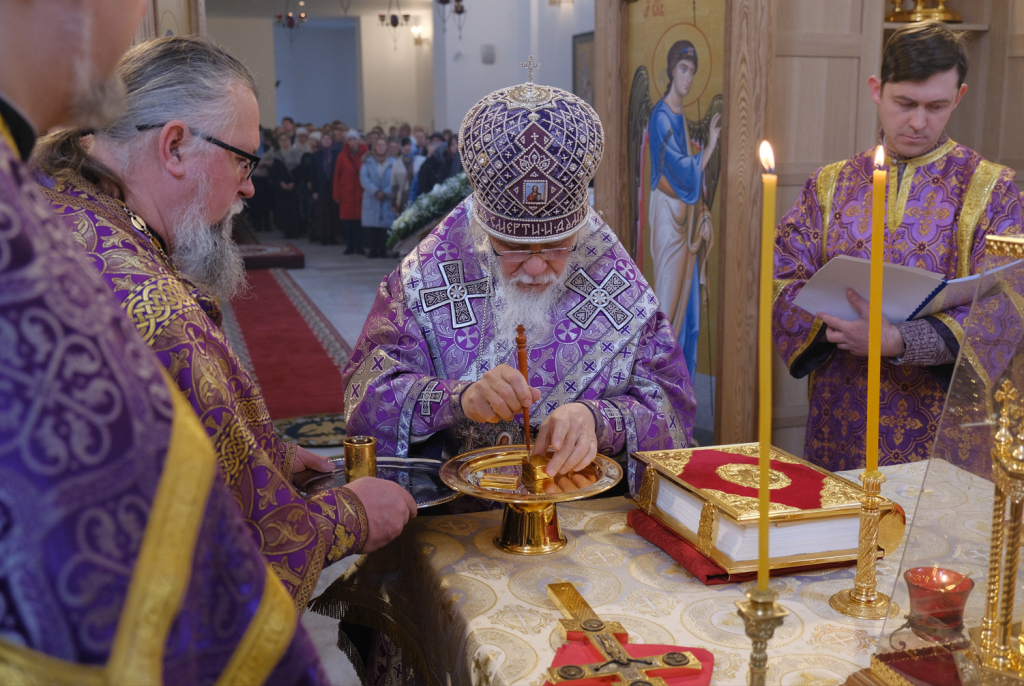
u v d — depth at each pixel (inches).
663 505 50.2
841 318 81.9
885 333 78.5
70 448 19.0
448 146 416.5
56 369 19.2
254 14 721.6
